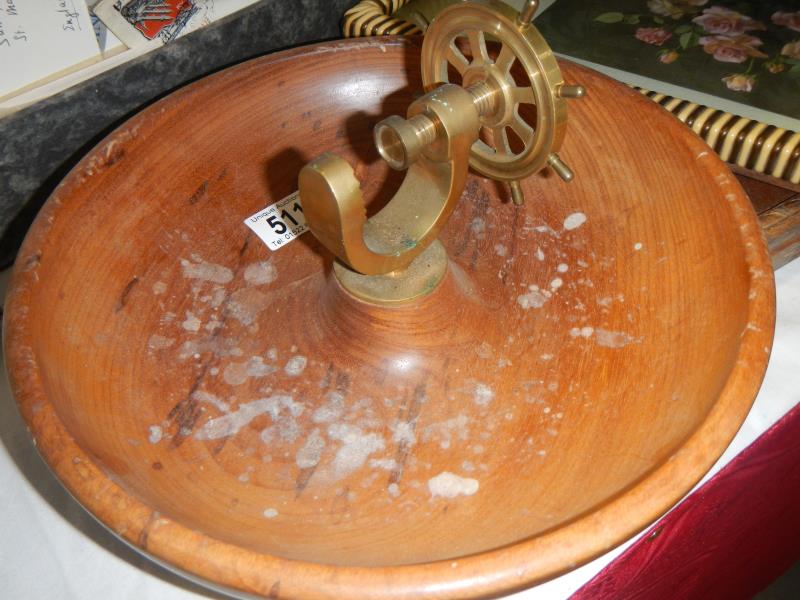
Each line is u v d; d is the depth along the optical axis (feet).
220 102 2.02
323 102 2.13
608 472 1.47
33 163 2.24
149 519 1.22
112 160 1.86
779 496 2.29
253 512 1.50
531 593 1.74
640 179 1.90
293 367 1.80
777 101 2.29
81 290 1.73
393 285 1.76
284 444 1.66
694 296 1.69
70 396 1.53
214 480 1.57
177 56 2.39
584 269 1.90
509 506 1.49
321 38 2.85
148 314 1.82
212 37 2.45
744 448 1.96
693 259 1.74
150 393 1.70
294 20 2.68
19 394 1.38
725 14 2.59
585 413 1.65
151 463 1.55
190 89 1.98
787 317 2.22
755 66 2.40
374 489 1.58
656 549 1.89
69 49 2.20
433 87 1.80
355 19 2.47
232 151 2.07
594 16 2.61
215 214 2.02
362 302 1.75
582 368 1.74
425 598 1.15
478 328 1.83
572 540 1.20
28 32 2.09
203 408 1.71
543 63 1.48
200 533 1.22
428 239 1.73
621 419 1.59
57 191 1.74
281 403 1.73
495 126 1.68
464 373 1.77
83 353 1.66
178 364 1.78
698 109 2.18
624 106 1.94
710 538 2.11
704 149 1.80
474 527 1.44
